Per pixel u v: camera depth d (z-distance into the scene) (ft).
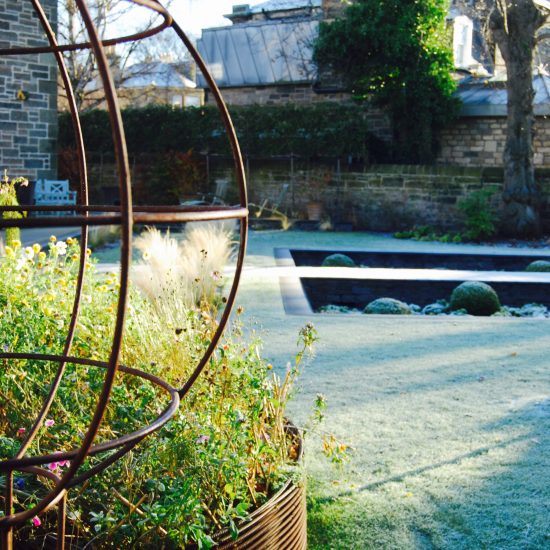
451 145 69.00
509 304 34.24
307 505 10.26
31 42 55.98
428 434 13.07
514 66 57.93
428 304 34.12
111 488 7.07
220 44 79.46
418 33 63.52
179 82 111.86
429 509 10.14
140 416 8.10
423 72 64.28
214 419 8.70
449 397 15.33
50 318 10.50
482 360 18.80
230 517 7.13
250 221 65.26
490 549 9.09
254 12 82.17
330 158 67.15
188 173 70.18
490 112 66.39
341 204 66.80
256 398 9.23
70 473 4.83
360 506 10.23
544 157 66.85
